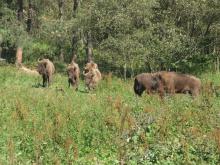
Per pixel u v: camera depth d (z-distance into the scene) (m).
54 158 14.40
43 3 61.44
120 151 14.93
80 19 49.41
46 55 60.59
